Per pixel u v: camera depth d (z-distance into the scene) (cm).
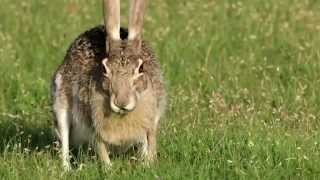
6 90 1694
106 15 1241
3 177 1225
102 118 1225
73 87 1303
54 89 1352
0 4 2330
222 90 1625
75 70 1305
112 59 1172
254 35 1975
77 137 1350
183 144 1316
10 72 1767
